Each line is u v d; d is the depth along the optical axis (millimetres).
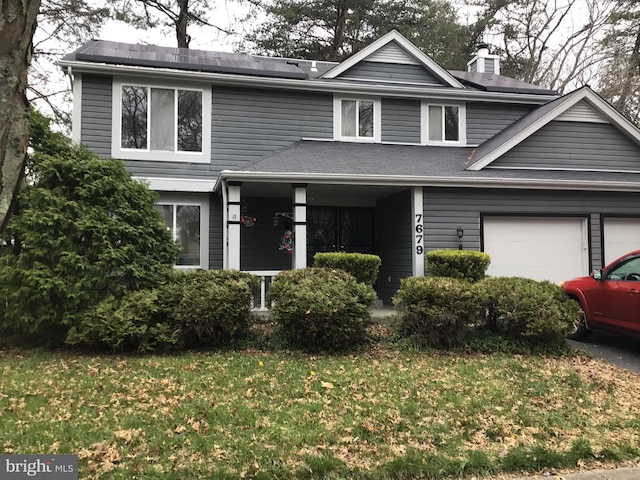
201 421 4176
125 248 7312
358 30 23344
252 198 12195
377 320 8898
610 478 3322
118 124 10773
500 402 4754
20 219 6938
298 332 6945
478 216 10703
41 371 5875
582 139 12016
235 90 11695
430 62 12969
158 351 7023
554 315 6930
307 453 3547
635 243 11320
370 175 9781
